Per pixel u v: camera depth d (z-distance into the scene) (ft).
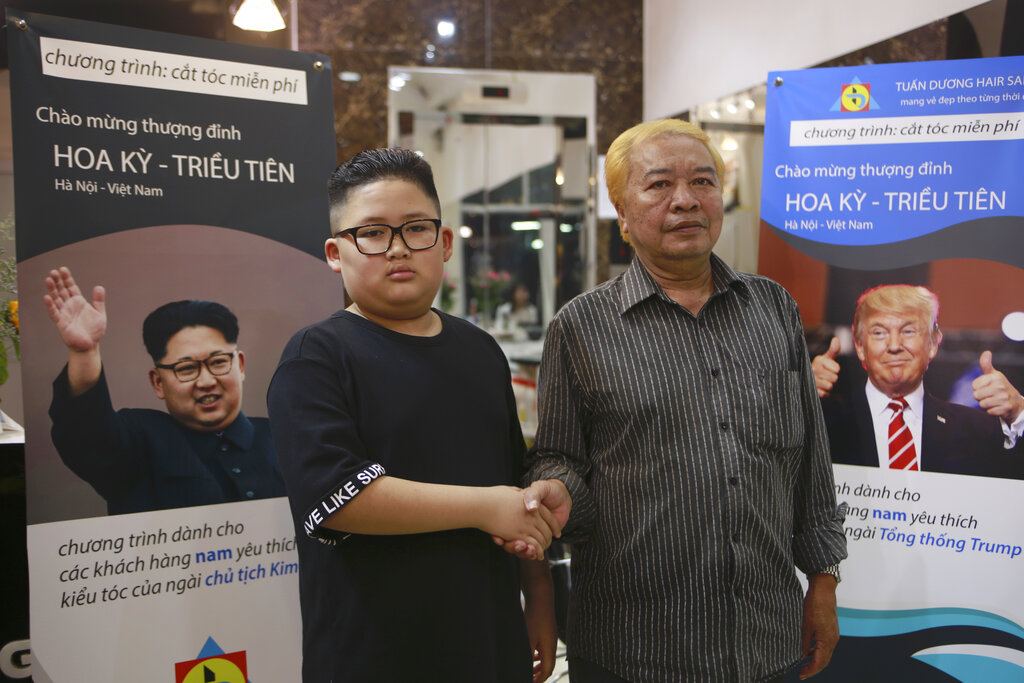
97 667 5.57
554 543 8.31
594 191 14.98
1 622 6.75
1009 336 6.66
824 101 7.20
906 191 6.97
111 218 5.59
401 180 4.47
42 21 5.37
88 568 5.55
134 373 5.69
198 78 5.86
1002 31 7.54
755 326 5.37
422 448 4.38
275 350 6.13
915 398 6.97
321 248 6.30
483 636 4.38
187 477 5.84
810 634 5.65
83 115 5.49
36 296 5.40
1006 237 6.66
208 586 5.90
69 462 5.51
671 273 5.37
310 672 4.33
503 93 14.44
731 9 12.23
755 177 11.08
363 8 13.79
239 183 6.01
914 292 6.96
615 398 5.15
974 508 6.79
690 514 5.01
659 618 5.01
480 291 14.92
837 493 7.22
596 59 14.88
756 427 5.13
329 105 6.37
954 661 6.88
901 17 8.89
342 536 4.17
